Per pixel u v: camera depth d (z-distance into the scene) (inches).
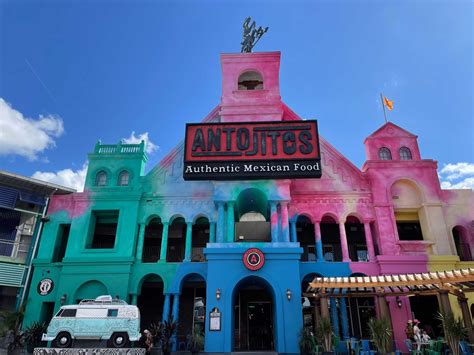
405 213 910.4
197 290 924.6
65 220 916.6
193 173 809.5
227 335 700.7
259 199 918.4
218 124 860.0
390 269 805.2
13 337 744.3
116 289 808.9
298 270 749.3
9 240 853.2
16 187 882.8
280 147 832.3
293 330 697.6
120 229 876.6
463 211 884.6
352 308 855.1
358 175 925.2
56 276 848.9
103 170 949.2
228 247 772.6
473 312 780.0
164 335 694.5
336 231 962.1
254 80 1017.5
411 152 944.3
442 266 807.7
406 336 749.3
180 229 973.2
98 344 661.9
